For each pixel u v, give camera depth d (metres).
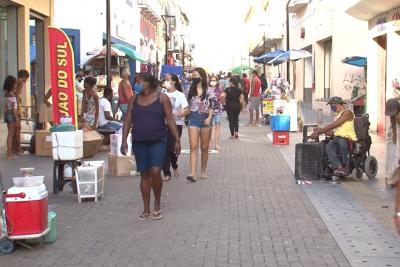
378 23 18.69
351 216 8.04
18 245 6.51
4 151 14.02
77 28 24.09
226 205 8.75
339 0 25.88
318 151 10.59
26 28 15.15
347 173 10.59
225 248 6.53
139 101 7.84
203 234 7.11
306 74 34.88
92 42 24.77
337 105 10.69
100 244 6.69
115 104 18.81
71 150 9.30
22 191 6.27
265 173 11.73
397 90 10.05
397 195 4.26
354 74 26.02
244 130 22.09
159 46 54.75
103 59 23.36
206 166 11.80
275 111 20.81
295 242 6.78
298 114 21.14
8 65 15.03
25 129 14.77
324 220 7.80
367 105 20.12
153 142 7.75
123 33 32.12
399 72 16.80
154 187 7.82
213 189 10.02
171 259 6.13
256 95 24.52
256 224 7.61
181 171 11.98
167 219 7.86
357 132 10.81
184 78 35.25
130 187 10.10
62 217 7.98
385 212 8.28
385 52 19.19
